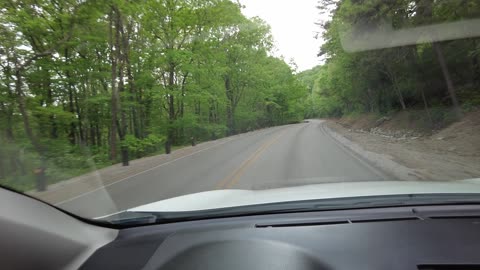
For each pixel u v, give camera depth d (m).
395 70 23.73
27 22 12.28
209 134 32.16
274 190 3.66
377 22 19.05
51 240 1.91
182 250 2.15
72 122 16.64
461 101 18.77
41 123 14.23
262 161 12.33
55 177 10.02
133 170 12.62
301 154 13.91
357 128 34.97
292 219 2.55
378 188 3.33
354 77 30.22
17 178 8.27
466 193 2.81
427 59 20.91
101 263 2.01
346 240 2.19
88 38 14.69
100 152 18.89
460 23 15.09
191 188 8.02
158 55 21.61
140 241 2.33
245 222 2.55
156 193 7.67
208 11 23.73
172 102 24.34
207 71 25.05
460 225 2.34
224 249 2.14
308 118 132.62
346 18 20.58
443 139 15.29
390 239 2.18
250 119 46.62
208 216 2.67
